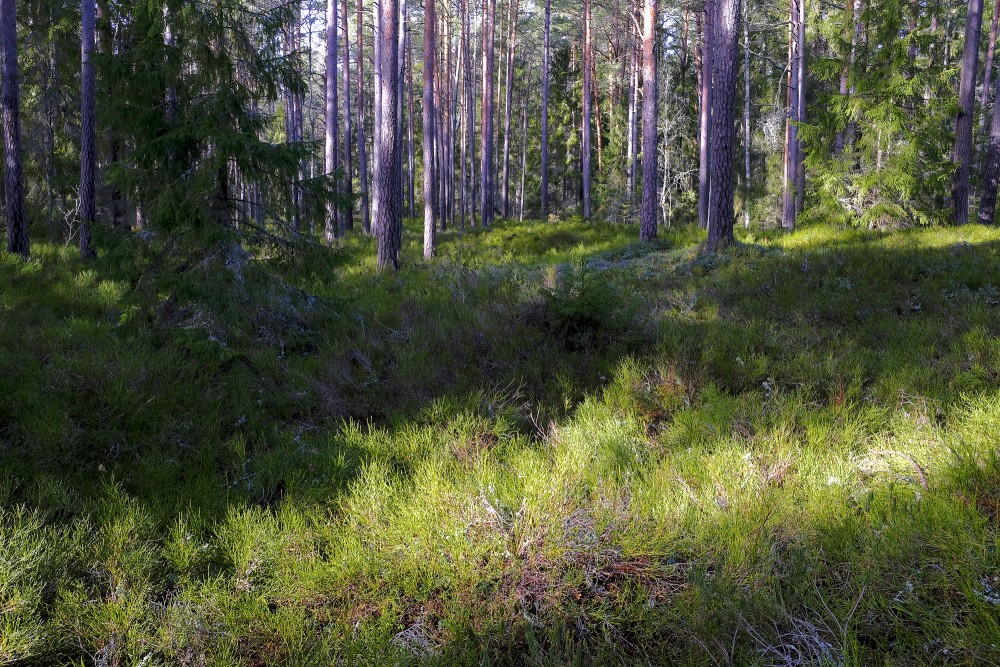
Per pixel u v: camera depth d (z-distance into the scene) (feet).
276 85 22.30
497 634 8.28
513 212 158.92
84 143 36.45
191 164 21.61
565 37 133.28
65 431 12.87
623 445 13.25
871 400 14.97
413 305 27.61
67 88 52.90
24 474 11.75
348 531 10.64
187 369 17.54
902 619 7.70
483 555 9.70
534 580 9.17
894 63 46.91
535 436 15.21
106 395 14.80
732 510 10.18
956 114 47.34
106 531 10.14
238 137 20.13
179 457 13.74
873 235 43.47
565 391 17.57
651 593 8.77
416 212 157.58
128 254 20.33
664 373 17.30
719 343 19.70
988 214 51.78
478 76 136.36
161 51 20.11
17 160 35.70
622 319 21.45
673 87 107.55
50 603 8.95
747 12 86.89
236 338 20.49
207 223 20.49
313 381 17.84
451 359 20.07
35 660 7.97
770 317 24.35
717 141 37.50
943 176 48.06
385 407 16.98
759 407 14.92
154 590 9.39
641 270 37.09
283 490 12.94
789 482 11.21
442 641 8.23
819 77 53.98
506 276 34.88
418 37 119.85
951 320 20.95
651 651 7.92
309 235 23.66
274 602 9.39
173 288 19.54
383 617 8.46
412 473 13.15
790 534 9.61
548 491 10.71
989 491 9.92
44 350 18.34
